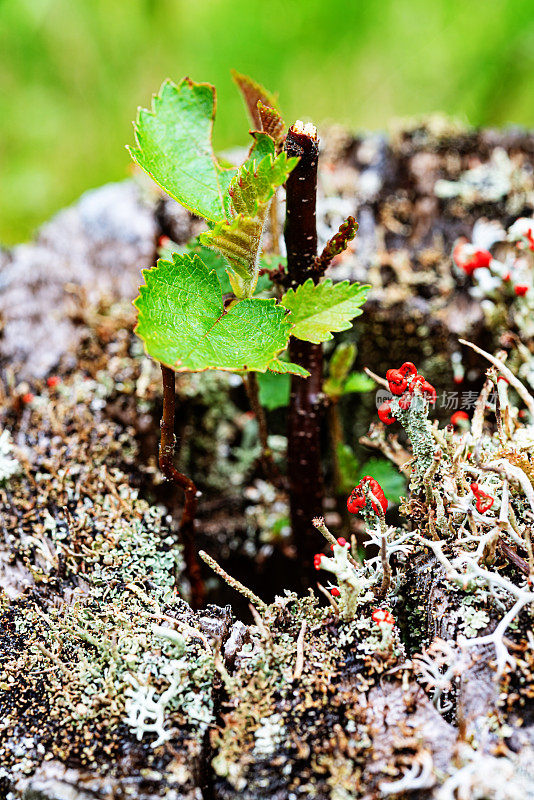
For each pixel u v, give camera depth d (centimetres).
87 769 30
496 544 31
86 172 71
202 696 31
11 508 35
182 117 32
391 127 43
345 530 37
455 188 42
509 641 30
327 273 40
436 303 40
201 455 42
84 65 72
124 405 38
